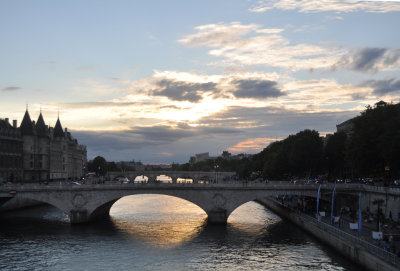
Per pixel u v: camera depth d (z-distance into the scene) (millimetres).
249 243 78688
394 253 51156
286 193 101562
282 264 63562
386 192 82625
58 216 115625
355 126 102188
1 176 147000
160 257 69000
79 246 76750
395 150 83562
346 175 161500
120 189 101875
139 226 98250
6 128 154250
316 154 135500
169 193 102188
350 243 60656
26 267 63469
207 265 64000
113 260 67250
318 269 59906
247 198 101812
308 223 85188
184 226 98312
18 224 100812
